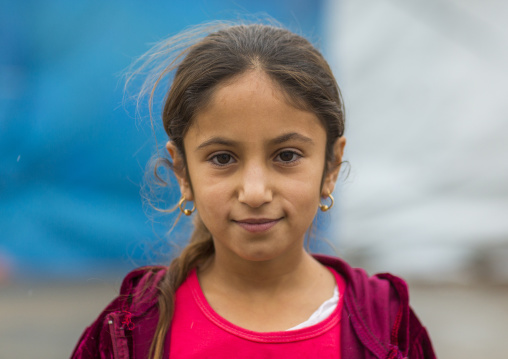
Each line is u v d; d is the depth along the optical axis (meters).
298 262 1.79
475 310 4.80
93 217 4.90
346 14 5.57
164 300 1.76
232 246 1.63
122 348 1.72
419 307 4.89
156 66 2.09
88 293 4.98
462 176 5.78
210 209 1.63
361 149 5.80
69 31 4.74
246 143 1.57
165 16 4.76
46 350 3.86
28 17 4.69
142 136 4.72
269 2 4.93
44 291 4.99
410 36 5.66
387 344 1.72
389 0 5.57
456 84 5.74
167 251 3.26
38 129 4.79
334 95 1.80
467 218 5.75
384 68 5.70
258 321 1.72
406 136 5.76
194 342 1.70
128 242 4.92
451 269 5.62
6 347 3.87
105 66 4.75
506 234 5.69
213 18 4.79
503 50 5.65
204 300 1.76
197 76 1.64
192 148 1.67
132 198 4.91
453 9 5.61
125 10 4.70
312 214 1.66
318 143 1.67
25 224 4.91
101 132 4.79
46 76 4.76
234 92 1.57
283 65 1.62
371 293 1.80
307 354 1.66
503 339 4.11
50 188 4.88
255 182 1.56
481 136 5.75
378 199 5.72
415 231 5.71
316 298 1.78
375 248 5.65
